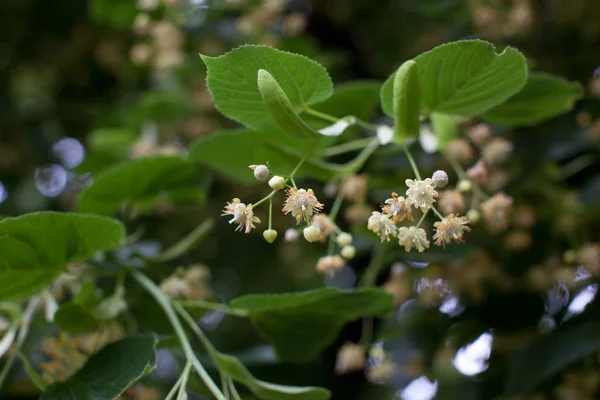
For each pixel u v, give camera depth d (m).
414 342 0.76
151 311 0.66
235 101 0.55
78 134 1.14
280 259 0.99
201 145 0.64
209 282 1.01
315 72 0.54
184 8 0.85
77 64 1.14
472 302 0.74
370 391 0.85
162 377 0.82
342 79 0.97
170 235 0.92
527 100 0.63
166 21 0.84
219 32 0.87
